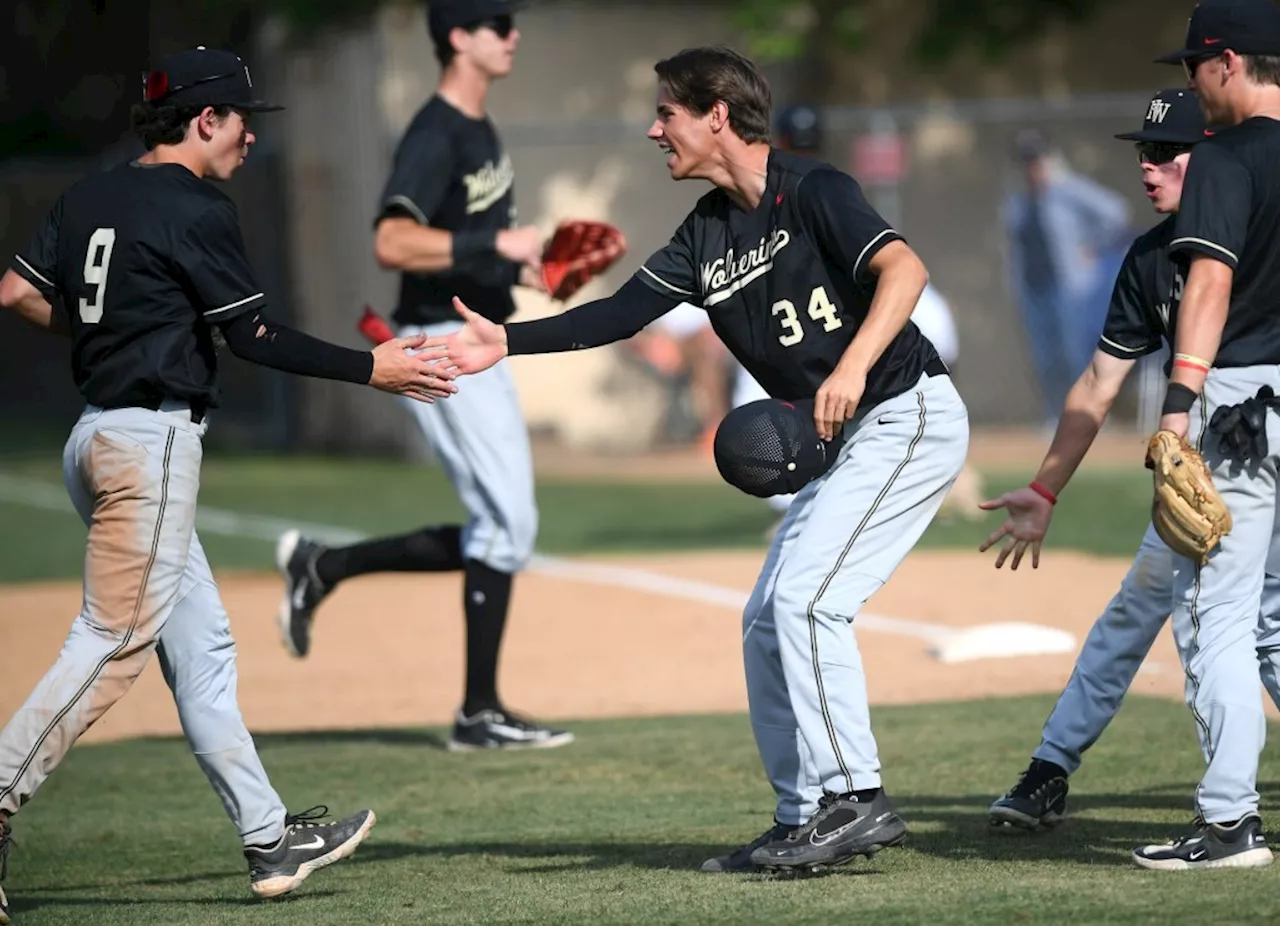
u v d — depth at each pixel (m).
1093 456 62.47
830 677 17.11
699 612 37.44
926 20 71.62
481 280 27.25
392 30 64.56
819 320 17.11
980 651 31.53
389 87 64.69
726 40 70.25
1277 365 16.41
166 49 83.62
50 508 58.75
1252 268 16.30
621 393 69.75
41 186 85.19
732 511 53.16
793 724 18.12
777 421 16.83
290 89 71.81
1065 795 19.14
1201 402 16.55
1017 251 64.56
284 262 74.31
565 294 27.75
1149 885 15.84
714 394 68.88
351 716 29.78
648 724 28.03
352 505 55.47
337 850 17.70
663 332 68.38
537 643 35.22
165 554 16.89
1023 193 65.12
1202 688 16.61
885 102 73.00
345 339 68.94
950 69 73.00
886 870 17.42
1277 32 16.36
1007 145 71.88
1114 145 72.12
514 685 31.73
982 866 17.44
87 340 16.91
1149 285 18.28
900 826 17.14
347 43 66.94
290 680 32.69
